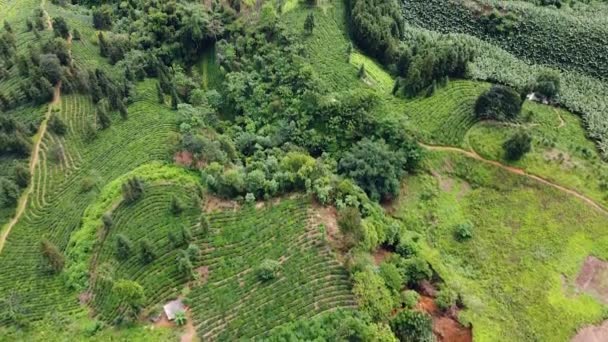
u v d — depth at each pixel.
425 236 63.84
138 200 62.66
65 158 71.50
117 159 70.44
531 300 55.84
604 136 71.31
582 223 62.16
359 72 79.50
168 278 53.47
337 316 48.41
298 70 78.50
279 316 49.44
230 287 52.53
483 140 70.25
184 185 64.00
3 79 80.56
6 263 60.56
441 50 78.81
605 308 55.09
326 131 73.12
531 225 62.62
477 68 81.94
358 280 50.53
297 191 62.28
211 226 58.62
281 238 56.59
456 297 54.44
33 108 77.00
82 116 76.81
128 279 54.34
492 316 54.25
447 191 67.94
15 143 70.12
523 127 68.25
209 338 48.81
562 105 76.94
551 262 59.03
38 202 66.69
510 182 66.69
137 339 49.22
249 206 60.72
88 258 58.34
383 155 66.56
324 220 58.16
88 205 64.56
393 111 73.81
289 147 71.50
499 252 60.75
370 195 65.31
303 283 52.03
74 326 52.06
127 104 79.31
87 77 79.25
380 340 45.09
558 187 65.56
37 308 54.78
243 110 79.38
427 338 48.00
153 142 71.81
